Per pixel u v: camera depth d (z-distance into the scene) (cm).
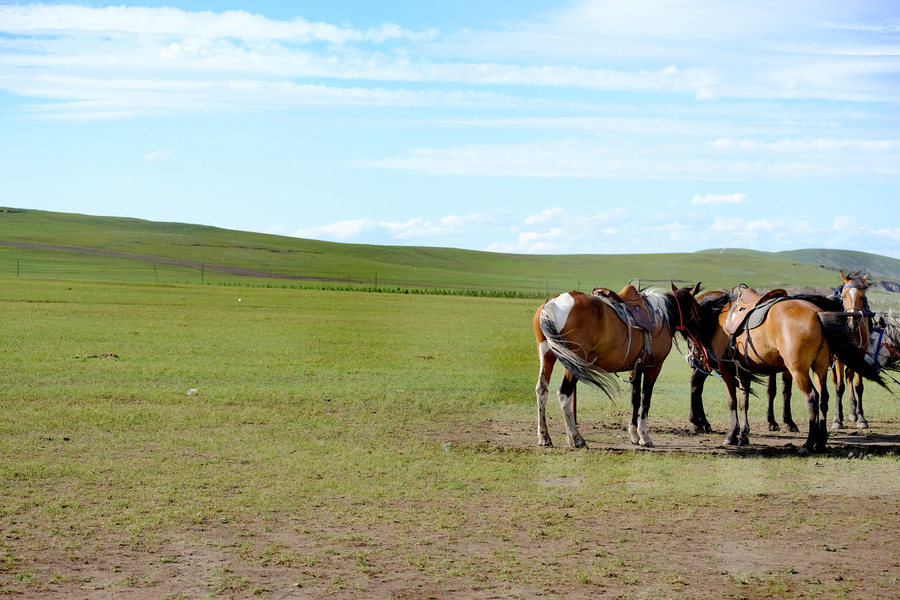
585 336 1195
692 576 651
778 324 1195
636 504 875
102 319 3506
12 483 900
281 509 828
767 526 795
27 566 649
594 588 621
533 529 776
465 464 1063
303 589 610
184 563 664
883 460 1120
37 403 1443
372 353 2594
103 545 705
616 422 1513
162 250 18075
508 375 2148
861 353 1169
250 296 6384
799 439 1370
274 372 2036
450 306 6203
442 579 636
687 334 1334
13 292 5316
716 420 1594
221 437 1203
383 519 801
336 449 1140
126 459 1038
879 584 636
